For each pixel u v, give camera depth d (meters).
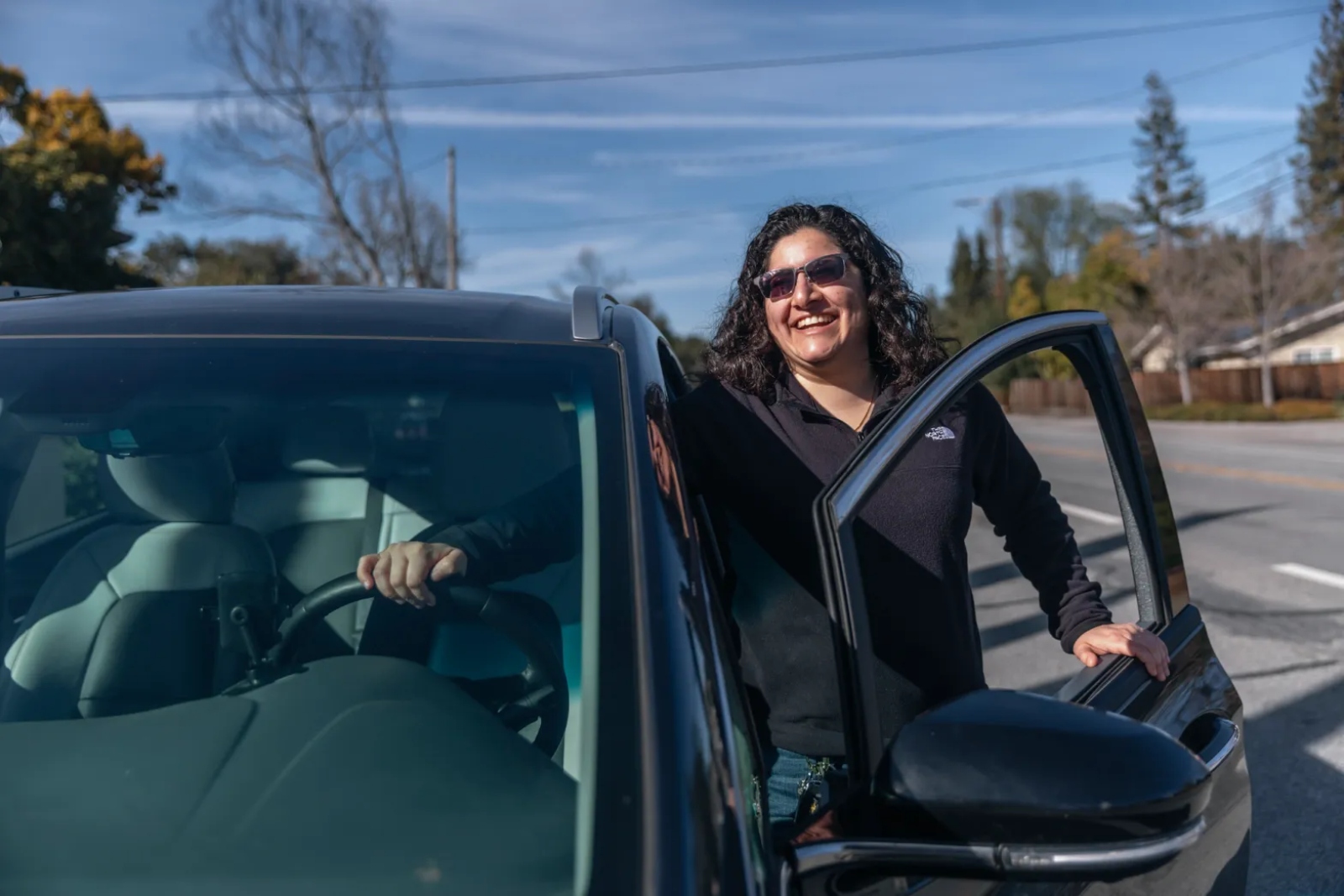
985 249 86.81
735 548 2.18
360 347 1.88
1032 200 85.25
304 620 1.79
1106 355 2.30
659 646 1.36
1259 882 3.55
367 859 1.28
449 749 1.46
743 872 1.20
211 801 1.38
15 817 1.36
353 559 1.96
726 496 2.19
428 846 1.30
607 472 1.61
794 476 2.14
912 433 1.70
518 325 1.97
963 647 2.08
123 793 1.40
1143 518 2.35
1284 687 5.51
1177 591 2.38
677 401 2.31
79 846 1.31
